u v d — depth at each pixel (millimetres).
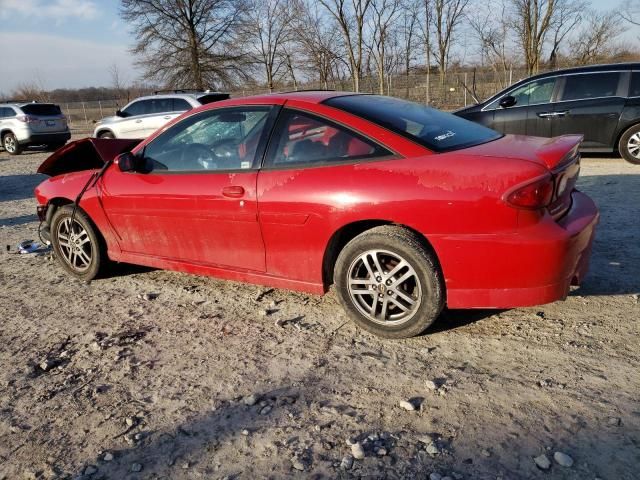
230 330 3496
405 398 2615
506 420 2396
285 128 3393
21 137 16906
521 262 2758
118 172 4191
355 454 2246
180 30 34188
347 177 3080
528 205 2695
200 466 2270
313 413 2561
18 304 4238
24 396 2898
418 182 2887
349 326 3420
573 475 2055
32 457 2410
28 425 2643
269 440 2396
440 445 2271
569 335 3086
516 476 2072
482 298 2895
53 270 5059
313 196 3164
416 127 3258
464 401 2555
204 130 3766
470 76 28188
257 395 2736
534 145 3119
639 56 27406
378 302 3182
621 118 8406
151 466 2293
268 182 3346
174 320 3719
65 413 2719
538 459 2139
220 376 2951
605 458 2127
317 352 3125
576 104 8680
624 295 3531
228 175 3541
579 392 2553
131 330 3609
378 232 3039
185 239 3875
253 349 3223
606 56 27922
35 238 6367
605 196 6336
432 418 2453
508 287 2832
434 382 2715
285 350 3178
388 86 26531
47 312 4035
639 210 5578
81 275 4680
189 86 35531
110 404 2768
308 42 28250
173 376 2992
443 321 3369
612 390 2549
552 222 2797
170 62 35125
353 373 2875
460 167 2852
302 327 3449
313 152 3260
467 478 2080
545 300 2848
